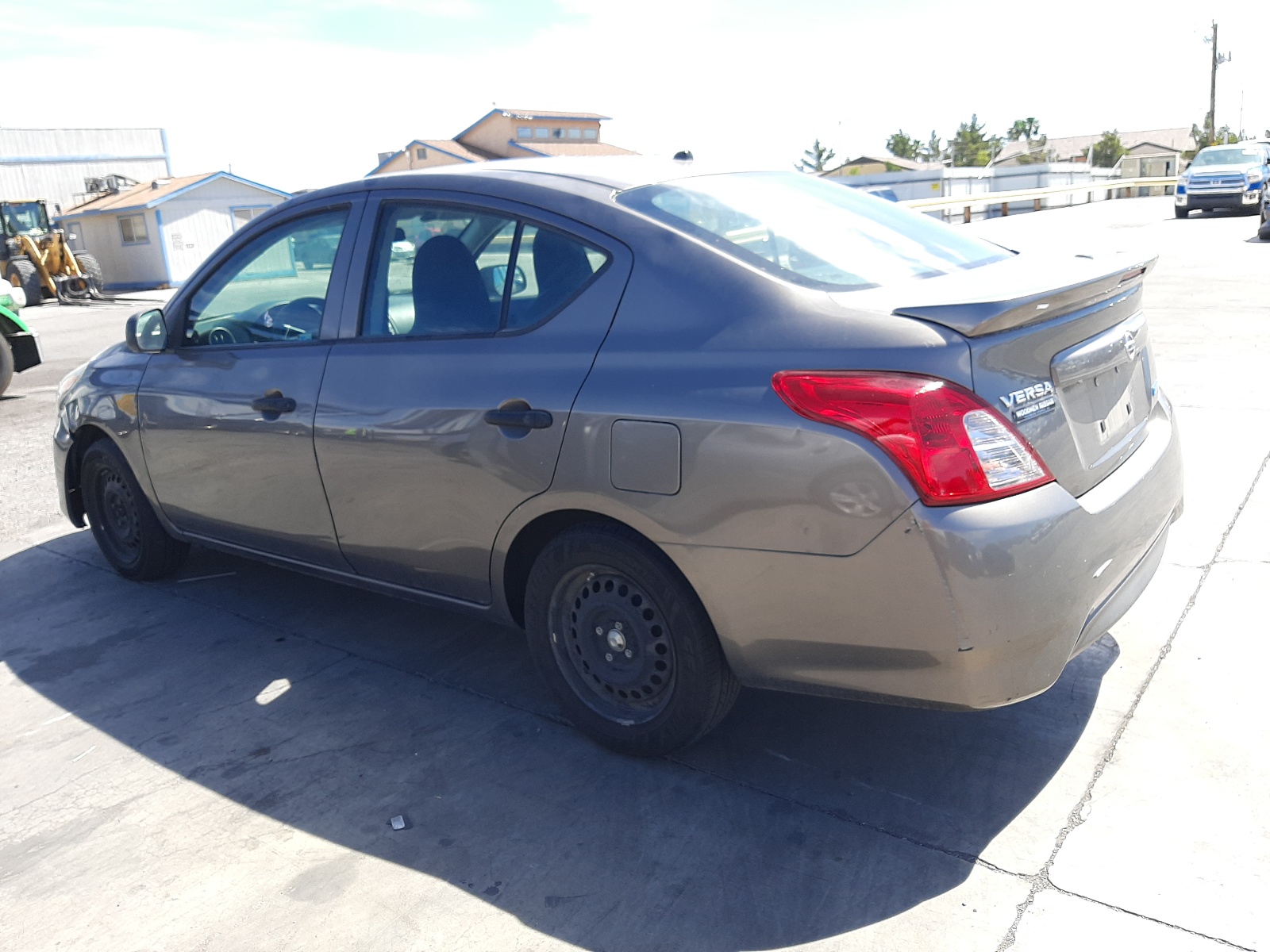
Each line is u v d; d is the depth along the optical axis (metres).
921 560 2.19
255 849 2.60
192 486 3.87
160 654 3.77
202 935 2.30
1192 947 2.08
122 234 35.44
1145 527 2.58
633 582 2.69
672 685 2.72
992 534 2.17
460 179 3.10
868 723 3.02
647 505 2.52
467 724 3.14
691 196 2.89
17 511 5.71
